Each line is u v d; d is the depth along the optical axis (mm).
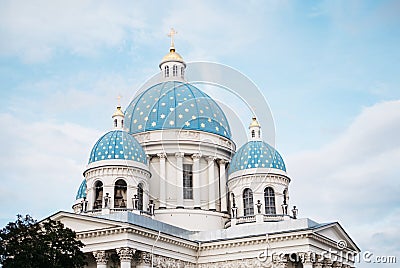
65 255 53375
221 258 77000
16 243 52156
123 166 80125
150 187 87250
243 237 75938
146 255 68688
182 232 78438
